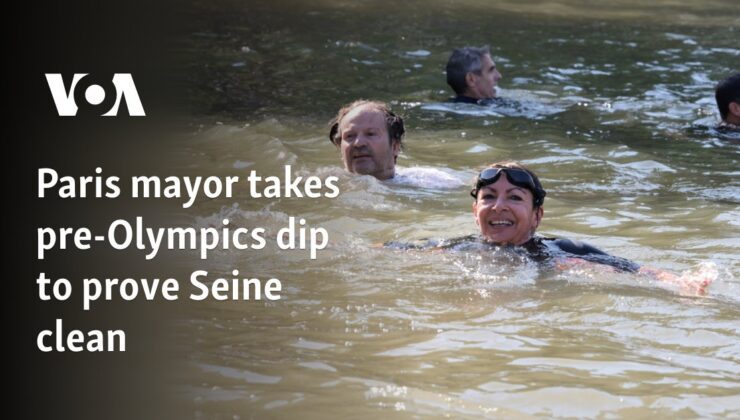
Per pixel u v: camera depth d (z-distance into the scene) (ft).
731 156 27.22
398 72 32.91
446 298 21.62
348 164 25.72
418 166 26.50
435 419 19.54
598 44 37.47
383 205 24.54
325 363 20.36
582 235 23.57
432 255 22.68
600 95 31.12
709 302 21.57
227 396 19.89
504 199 22.68
